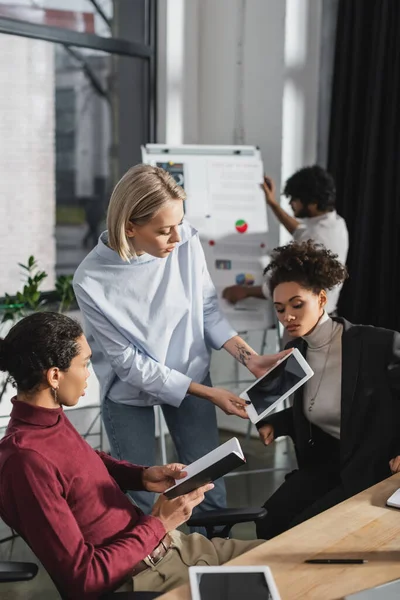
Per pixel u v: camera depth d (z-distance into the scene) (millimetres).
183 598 1592
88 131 4633
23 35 4102
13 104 4230
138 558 1889
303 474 2664
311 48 4605
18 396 1933
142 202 2422
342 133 4637
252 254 4305
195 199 4246
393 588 1606
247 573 1646
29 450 1814
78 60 4492
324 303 2578
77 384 1936
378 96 4426
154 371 2666
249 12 4586
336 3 4637
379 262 4559
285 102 4508
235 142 4770
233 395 2596
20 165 4320
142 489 2203
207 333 2926
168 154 4262
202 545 2088
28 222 4410
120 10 4562
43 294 4402
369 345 2490
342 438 2484
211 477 1988
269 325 4309
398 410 2432
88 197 4715
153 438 2844
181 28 4707
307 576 1664
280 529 2549
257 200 4332
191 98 4840
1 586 3117
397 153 4426
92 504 1927
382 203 4516
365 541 1817
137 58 4691
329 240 4055
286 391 2328
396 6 4355
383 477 2408
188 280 2736
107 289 2658
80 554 1790
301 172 4070
